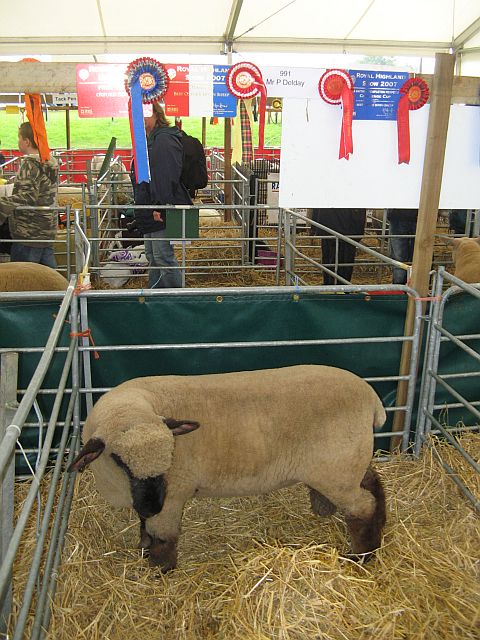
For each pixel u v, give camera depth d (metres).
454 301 4.01
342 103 3.74
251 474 3.07
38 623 2.54
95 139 23.02
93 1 9.87
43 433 3.99
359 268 8.97
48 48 11.16
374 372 4.18
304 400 3.06
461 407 4.29
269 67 3.66
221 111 3.72
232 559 3.19
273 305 3.92
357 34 11.35
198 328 3.92
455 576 3.06
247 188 8.69
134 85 3.56
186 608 2.88
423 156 3.96
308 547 2.99
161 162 5.97
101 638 2.73
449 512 3.61
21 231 6.40
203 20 10.70
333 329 4.02
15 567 3.06
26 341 3.79
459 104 3.94
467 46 11.45
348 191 3.98
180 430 2.80
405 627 2.75
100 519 3.49
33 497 2.35
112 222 11.11
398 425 4.24
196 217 6.81
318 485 3.14
